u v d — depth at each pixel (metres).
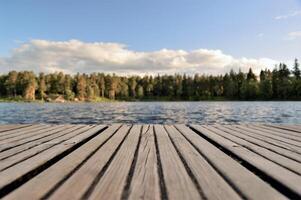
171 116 23.92
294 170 2.29
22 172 2.24
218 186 1.90
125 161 2.68
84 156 2.89
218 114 26.39
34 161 2.63
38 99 105.69
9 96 110.69
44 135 4.66
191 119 20.58
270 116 23.19
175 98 122.50
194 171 2.30
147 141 4.02
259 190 1.81
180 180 2.04
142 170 2.35
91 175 2.17
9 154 2.98
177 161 2.69
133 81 135.25
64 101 104.31
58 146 3.51
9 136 4.56
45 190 1.80
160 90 130.88
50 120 20.19
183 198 1.67
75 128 5.79
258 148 3.38
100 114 27.55
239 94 102.62
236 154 3.01
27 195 1.71
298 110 32.38
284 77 91.62
